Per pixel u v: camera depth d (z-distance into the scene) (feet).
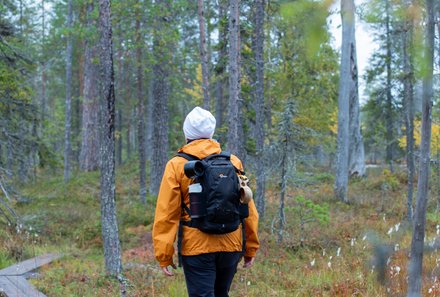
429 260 22.97
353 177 78.74
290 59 60.08
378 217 48.73
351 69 76.13
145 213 55.42
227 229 12.00
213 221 11.87
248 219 12.94
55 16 108.37
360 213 51.67
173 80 63.16
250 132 62.80
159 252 12.10
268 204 52.80
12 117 47.50
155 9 51.80
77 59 122.42
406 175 70.54
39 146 52.95
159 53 56.29
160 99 66.90
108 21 29.17
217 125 70.90
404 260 23.04
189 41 80.33
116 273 29.01
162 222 12.10
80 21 66.08
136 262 34.14
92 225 46.83
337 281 24.21
